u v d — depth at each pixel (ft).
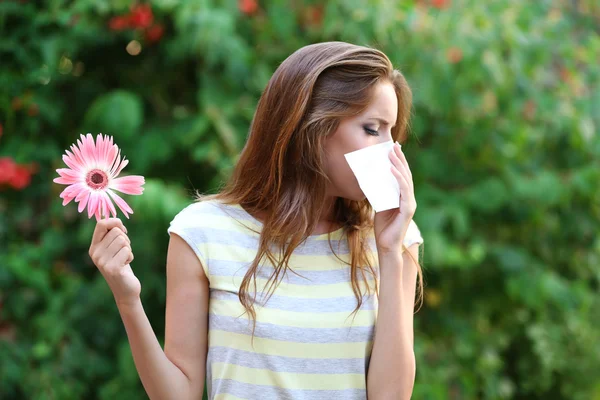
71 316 12.91
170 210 12.05
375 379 6.09
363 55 6.29
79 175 5.58
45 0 12.96
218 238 6.29
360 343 6.16
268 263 6.22
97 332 13.19
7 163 12.44
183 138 12.79
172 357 6.23
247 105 13.03
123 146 13.01
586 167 14.90
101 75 13.73
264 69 13.04
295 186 6.36
